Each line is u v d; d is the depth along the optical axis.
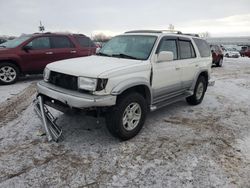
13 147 3.59
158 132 4.27
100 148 3.62
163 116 5.12
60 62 4.19
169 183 2.85
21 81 8.56
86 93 3.45
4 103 5.76
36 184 2.77
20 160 3.24
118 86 3.48
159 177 2.96
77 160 3.29
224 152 3.61
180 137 4.09
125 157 3.39
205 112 5.49
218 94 7.36
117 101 3.59
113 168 3.13
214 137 4.13
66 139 3.88
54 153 3.45
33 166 3.12
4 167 3.07
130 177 2.95
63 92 3.55
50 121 3.96
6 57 7.68
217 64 15.34
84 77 3.43
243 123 4.86
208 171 3.11
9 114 5.01
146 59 4.17
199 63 5.71
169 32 5.02
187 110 5.61
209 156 3.48
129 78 3.68
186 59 5.25
